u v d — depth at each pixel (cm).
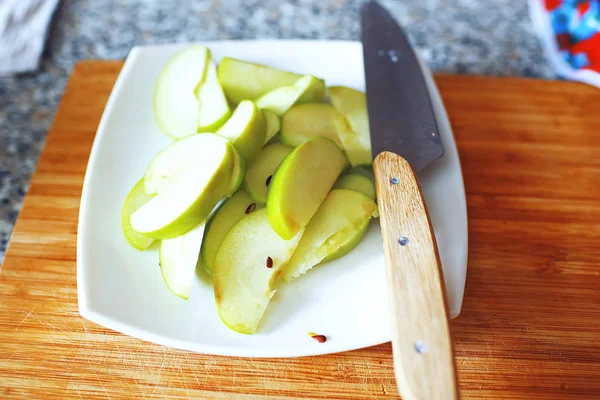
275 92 42
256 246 37
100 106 46
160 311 36
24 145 48
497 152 44
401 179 36
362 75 46
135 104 44
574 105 46
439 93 46
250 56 47
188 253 36
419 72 44
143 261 38
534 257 39
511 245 40
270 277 36
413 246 33
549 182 42
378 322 35
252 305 35
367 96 43
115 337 36
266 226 37
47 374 35
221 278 36
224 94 43
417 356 30
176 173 37
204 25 56
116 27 56
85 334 36
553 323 37
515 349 36
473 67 52
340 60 47
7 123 49
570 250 39
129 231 38
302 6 58
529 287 38
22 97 51
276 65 47
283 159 39
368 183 40
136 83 45
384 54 45
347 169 40
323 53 47
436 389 29
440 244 38
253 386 35
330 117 42
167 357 35
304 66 47
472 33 55
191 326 35
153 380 35
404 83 43
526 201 41
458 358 36
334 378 35
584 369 35
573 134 45
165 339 35
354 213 38
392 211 35
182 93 43
